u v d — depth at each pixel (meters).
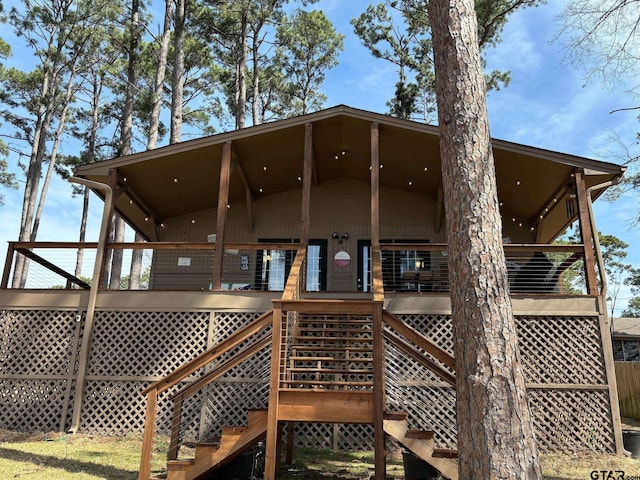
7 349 7.16
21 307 7.29
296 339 5.42
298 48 21.30
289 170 9.98
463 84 3.65
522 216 10.20
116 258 12.61
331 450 6.48
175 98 13.72
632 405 10.97
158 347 7.07
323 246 10.64
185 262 10.41
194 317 7.18
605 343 6.56
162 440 6.48
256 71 18.67
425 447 4.30
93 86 21.39
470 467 2.84
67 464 5.21
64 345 7.20
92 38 18.69
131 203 9.80
